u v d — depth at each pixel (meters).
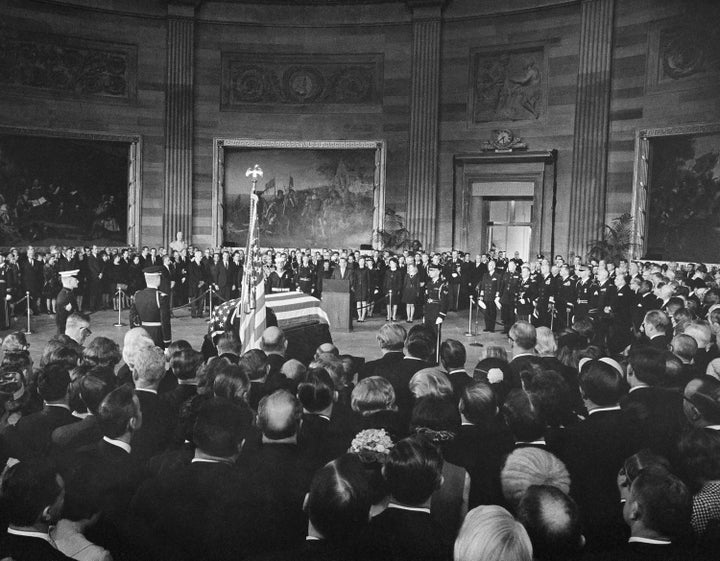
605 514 3.91
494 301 18.11
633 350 5.44
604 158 22.05
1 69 23.72
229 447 3.39
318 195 26.50
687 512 2.72
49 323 18.50
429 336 6.09
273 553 2.64
